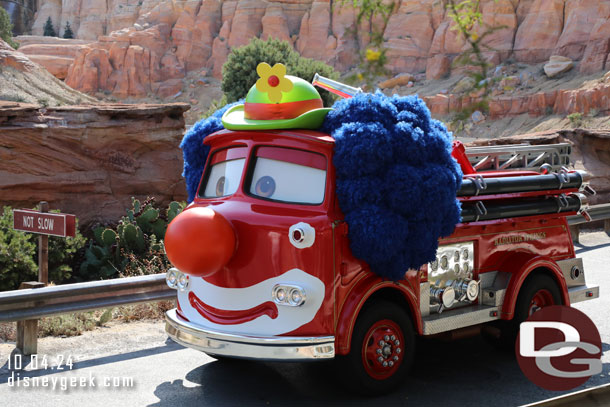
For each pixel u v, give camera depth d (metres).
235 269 4.99
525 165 7.30
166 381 5.72
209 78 107.69
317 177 4.99
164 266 10.15
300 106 5.25
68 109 11.59
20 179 10.98
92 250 10.52
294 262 4.78
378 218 4.79
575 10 71.81
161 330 7.56
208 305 5.15
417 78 77.44
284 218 4.90
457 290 5.79
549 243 6.72
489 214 5.89
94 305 6.53
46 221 7.23
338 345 4.81
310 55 101.19
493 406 5.02
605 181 17.28
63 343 6.88
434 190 4.95
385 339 5.12
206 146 6.14
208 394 5.37
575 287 6.90
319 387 5.53
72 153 11.45
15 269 9.30
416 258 5.06
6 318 5.91
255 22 108.88
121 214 11.90
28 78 46.75
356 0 2.93
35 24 137.00
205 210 4.98
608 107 60.16
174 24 111.56
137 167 12.11
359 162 4.84
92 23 130.12
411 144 4.96
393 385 5.21
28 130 10.98
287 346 4.67
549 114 64.12
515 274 6.05
